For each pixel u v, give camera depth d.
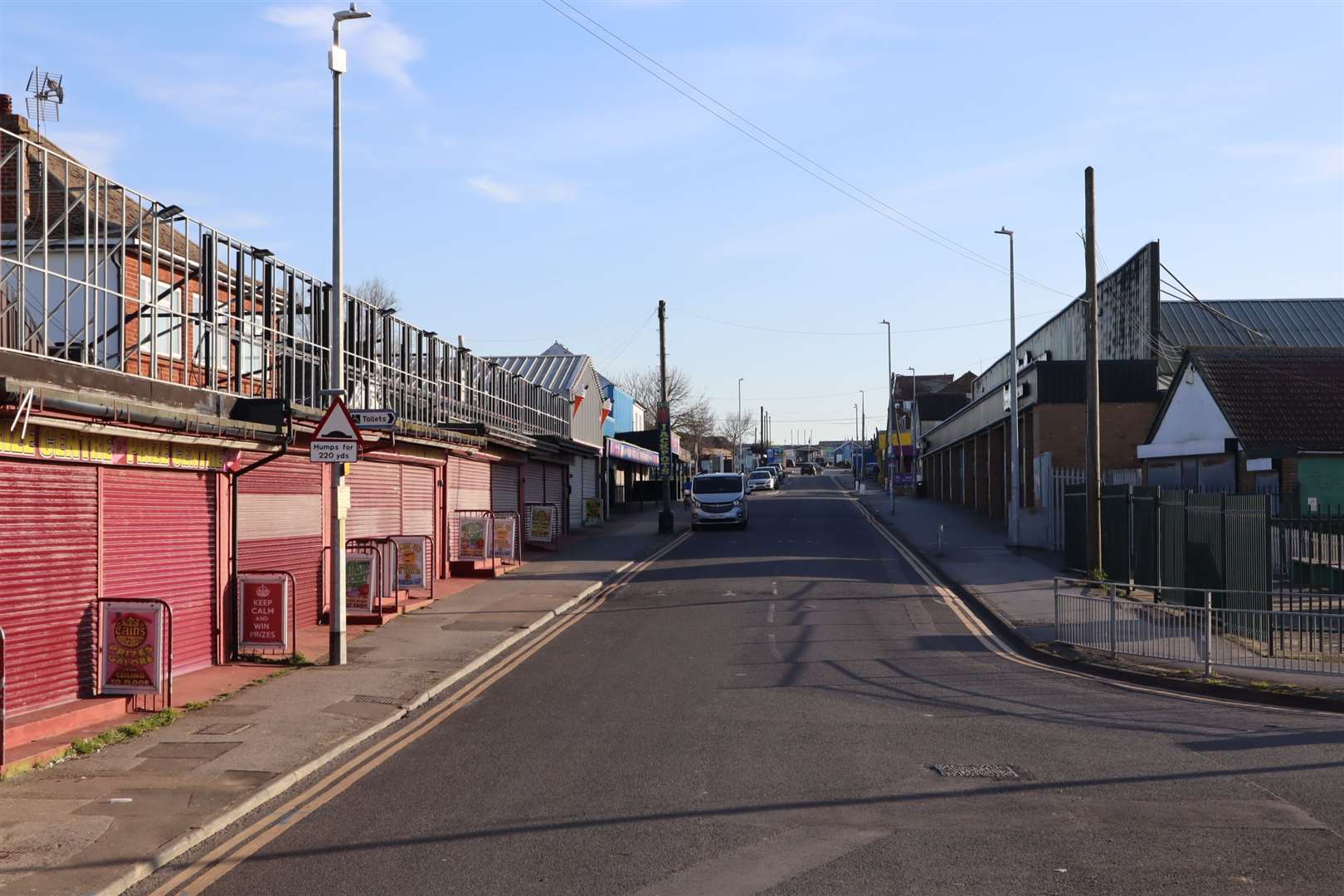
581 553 35.12
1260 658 14.97
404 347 25.05
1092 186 24.69
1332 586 20.88
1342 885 6.59
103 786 9.28
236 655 15.89
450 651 16.86
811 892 6.57
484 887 6.78
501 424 34.69
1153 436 36.59
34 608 11.57
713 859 7.23
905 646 17.59
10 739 10.52
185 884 7.04
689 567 30.88
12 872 7.12
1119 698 13.38
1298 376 31.09
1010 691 13.82
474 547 28.02
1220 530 19.16
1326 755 10.12
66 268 12.73
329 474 19.94
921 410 84.25
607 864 7.16
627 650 17.42
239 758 10.30
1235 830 7.75
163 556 14.15
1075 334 52.16
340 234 15.67
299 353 19.16
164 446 13.97
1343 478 28.44
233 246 16.33
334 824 8.32
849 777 9.41
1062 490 34.00
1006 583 25.84
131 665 12.37
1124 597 22.91
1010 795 8.78
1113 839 7.57
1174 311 48.50
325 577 19.75
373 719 12.14
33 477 11.60
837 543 38.81
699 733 11.34
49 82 25.12
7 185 19.58
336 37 15.55
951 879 6.76
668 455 44.56
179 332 18.97
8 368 10.66
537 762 10.17
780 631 19.12
